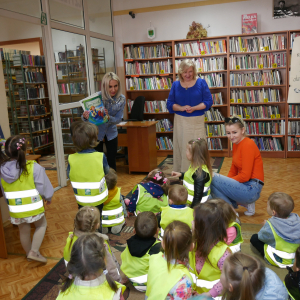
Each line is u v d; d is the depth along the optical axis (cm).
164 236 144
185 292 137
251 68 572
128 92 653
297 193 388
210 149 611
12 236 311
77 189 249
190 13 600
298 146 573
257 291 113
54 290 216
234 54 591
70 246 189
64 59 456
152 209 290
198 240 166
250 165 299
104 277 139
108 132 388
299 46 442
